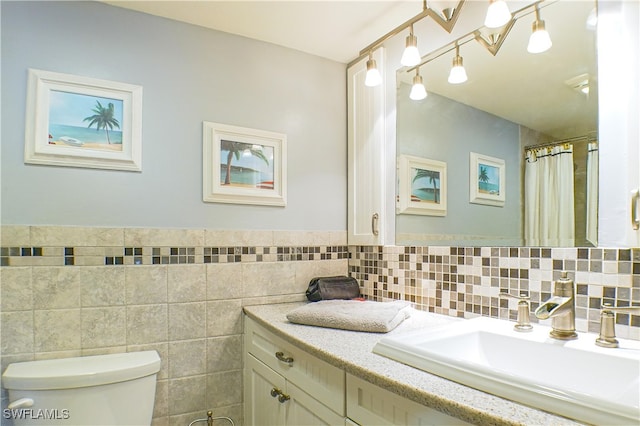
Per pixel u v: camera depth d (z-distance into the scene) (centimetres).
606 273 102
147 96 158
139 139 155
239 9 158
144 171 156
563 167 114
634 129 98
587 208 107
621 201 100
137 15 158
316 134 198
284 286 184
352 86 203
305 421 119
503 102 132
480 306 136
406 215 169
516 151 127
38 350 135
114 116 151
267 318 149
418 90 166
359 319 128
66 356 139
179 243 161
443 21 137
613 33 104
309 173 194
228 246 171
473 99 142
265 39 183
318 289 176
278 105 187
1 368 130
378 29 174
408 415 81
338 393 104
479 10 142
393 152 177
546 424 60
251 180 178
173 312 158
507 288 127
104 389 128
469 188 142
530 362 100
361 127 196
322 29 174
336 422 104
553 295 106
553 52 118
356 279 198
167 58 163
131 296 151
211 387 164
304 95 195
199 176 166
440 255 152
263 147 182
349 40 184
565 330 102
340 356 100
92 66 148
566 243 112
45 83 140
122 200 151
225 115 174
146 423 136
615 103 102
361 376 90
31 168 137
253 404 160
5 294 132
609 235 102
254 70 182
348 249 204
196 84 168
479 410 65
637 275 97
